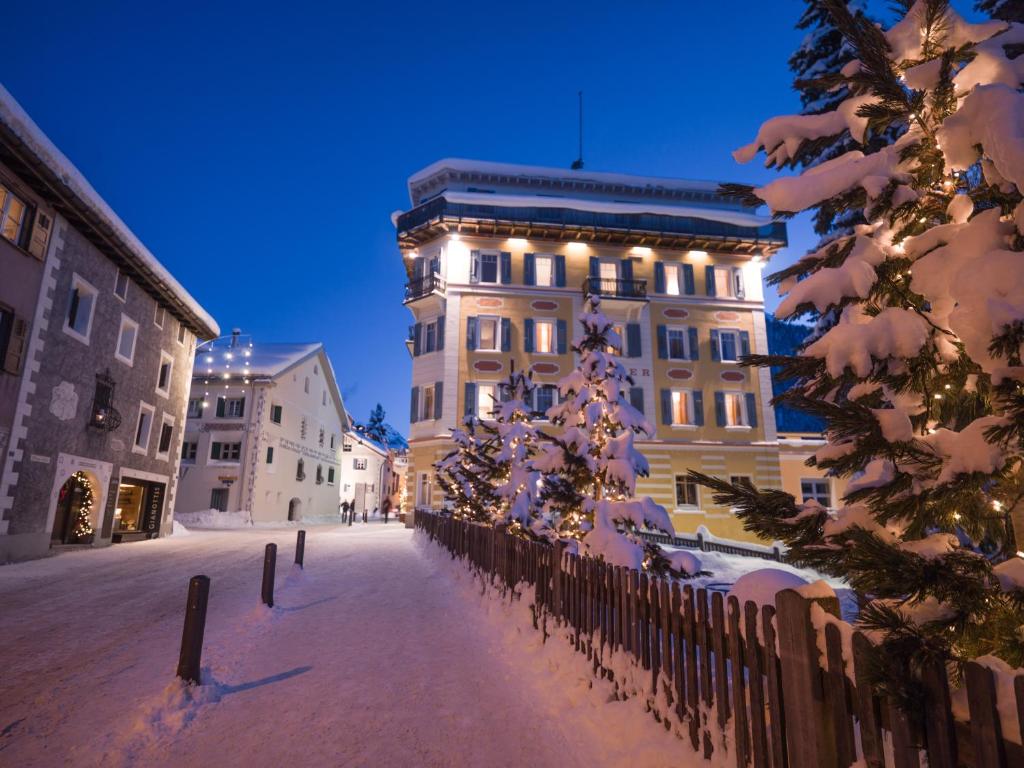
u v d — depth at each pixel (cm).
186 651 472
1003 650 197
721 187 293
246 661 555
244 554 1603
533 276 2966
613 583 443
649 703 373
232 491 3372
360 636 656
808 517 237
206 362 3653
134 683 491
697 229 3067
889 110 245
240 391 3528
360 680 502
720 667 307
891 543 218
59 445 1544
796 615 251
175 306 2166
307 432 4172
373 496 5966
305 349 4112
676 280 3114
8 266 1346
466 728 402
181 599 905
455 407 2756
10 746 370
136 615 780
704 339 3017
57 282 1516
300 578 1099
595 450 862
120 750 363
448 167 3275
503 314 2905
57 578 1127
